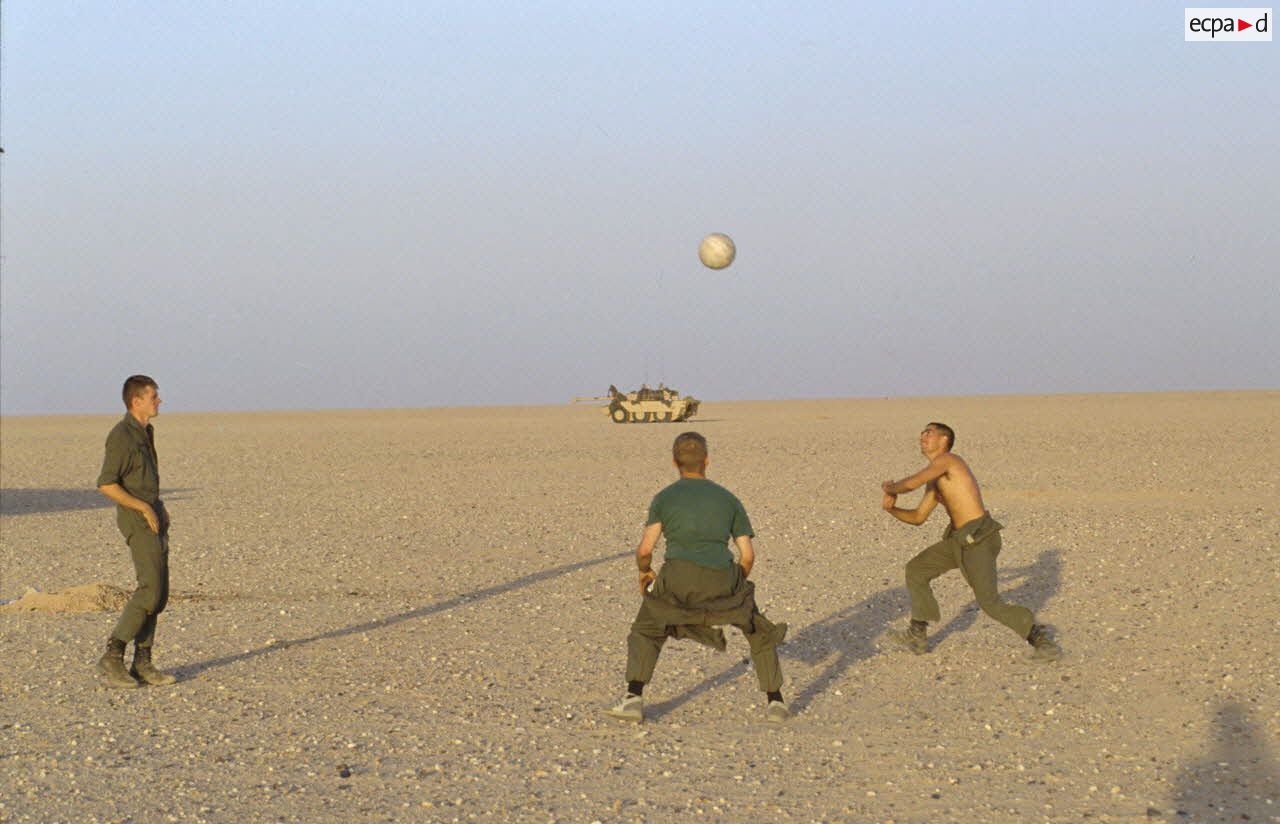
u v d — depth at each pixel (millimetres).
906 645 9422
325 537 17203
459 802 6047
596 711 7848
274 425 81375
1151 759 6637
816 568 13617
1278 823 5594
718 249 13523
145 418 8633
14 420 125562
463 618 11109
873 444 40031
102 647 9891
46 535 18500
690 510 7496
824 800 6047
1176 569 12875
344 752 6938
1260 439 37812
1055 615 10719
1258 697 7824
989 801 6000
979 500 9133
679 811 5898
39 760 6781
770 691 7590
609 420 77812
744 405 130750
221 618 11148
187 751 6965
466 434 55969
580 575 13570
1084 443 36969
